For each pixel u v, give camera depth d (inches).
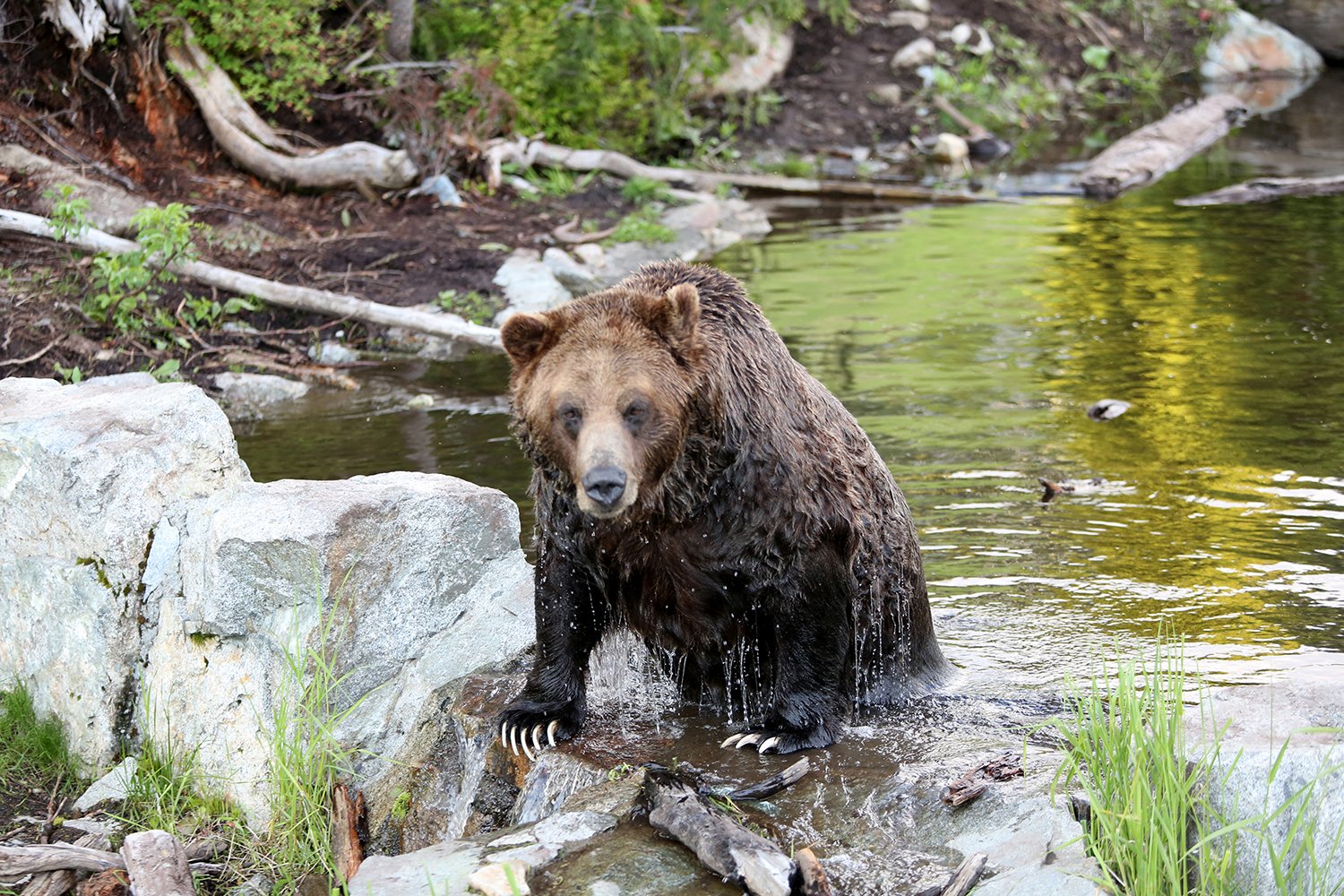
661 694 294.4
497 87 789.2
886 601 285.1
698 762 260.1
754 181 906.7
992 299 654.5
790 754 261.4
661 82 949.8
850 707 283.6
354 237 681.6
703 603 260.1
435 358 585.9
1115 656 306.3
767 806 243.6
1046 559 368.8
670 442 236.8
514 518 327.9
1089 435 471.2
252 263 634.2
